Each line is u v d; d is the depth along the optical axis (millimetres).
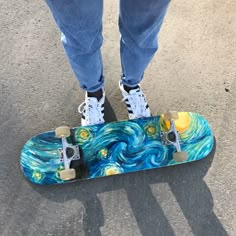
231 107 1794
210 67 1854
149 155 1642
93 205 1623
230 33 1926
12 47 1837
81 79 1501
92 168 1613
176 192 1656
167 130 1661
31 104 1748
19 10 1906
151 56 1439
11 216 1591
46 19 1898
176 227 1613
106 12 1923
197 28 1922
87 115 1677
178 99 1795
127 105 1716
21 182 1630
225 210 1643
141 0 1090
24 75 1791
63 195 1628
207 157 1705
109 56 1855
